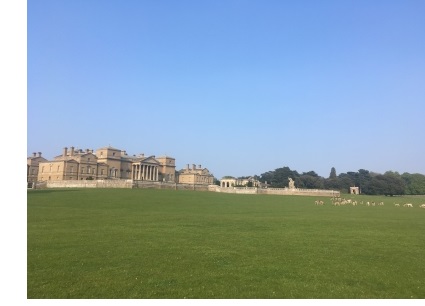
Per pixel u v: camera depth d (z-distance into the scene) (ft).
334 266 68.49
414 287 56.44
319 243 93.15
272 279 58.90
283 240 96.78
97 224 120.06
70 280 56.24
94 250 77.92
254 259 72.84
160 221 132.98
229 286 54.85
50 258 69.87
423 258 77.20
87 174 613.93
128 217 143.64
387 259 75.66
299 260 72.84
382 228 128.47
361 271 65.16
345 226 132.36
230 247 85.15
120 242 87.81
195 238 96.58
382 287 56.24
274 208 224.94
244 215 169.17
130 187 410.93
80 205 192.24
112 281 56.03
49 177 611.88
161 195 298.76
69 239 90.27
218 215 164.25
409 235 111.45
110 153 652.48
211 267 65.72
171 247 83.15
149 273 60.85
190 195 321.52
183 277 58.95
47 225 115.03
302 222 142.82
